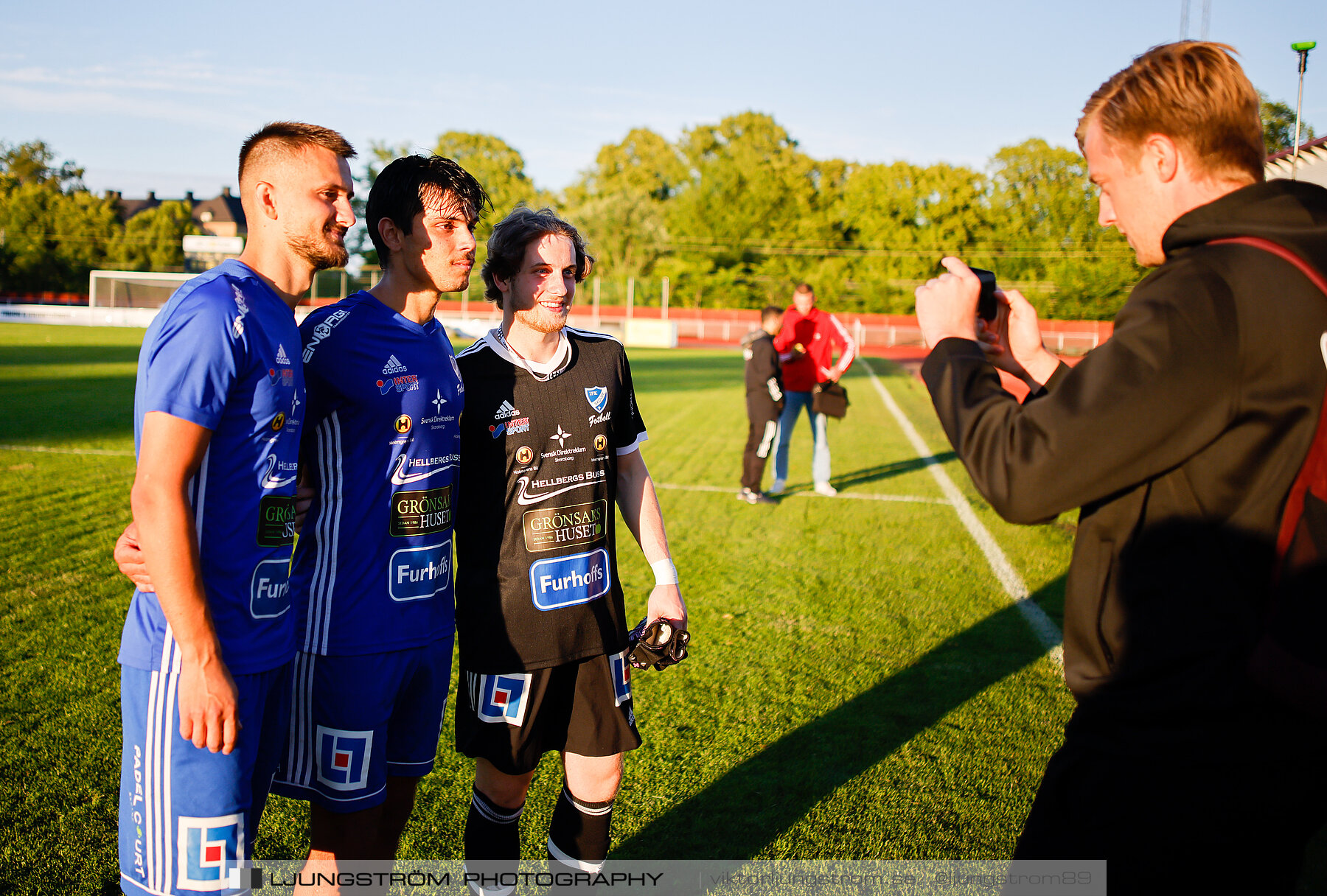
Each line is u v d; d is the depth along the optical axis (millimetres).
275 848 2525
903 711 3492
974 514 7238
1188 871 1144
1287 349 1038
